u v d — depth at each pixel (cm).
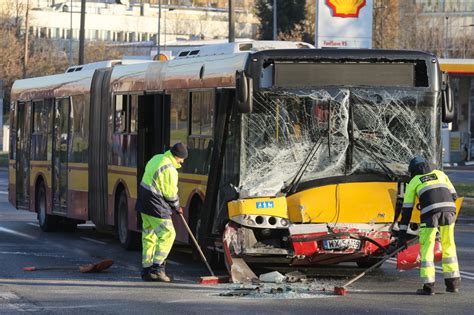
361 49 2662
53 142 4244
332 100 2645
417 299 2406
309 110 2645
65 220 4334
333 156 2641
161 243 2716
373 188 2638
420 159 2538
